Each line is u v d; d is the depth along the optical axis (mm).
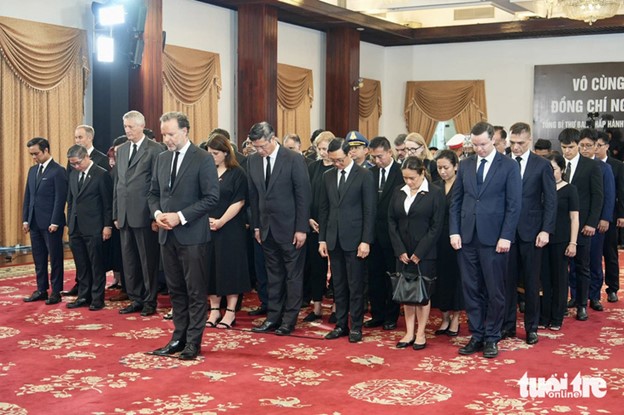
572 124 15914
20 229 10023
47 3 10117
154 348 5547
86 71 10609
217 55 12969
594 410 4211
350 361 5238
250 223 6484
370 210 5715
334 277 5949
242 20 13133
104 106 10398
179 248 5117
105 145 10438
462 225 5406
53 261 7180
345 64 15516
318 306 6652
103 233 6902
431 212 5523
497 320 5414
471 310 5492
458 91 16875
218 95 13008
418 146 6629
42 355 5344
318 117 15820
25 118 9914
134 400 4340
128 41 10070
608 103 15609
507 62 16531
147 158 6594
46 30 10031
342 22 14742
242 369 5004
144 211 6547
